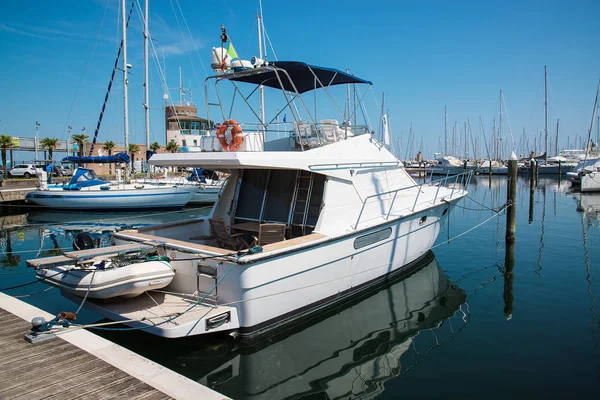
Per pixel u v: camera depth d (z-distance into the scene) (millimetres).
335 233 6680
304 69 7918
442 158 61438
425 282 8953
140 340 5812
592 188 28844
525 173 49562
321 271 6492
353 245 6980
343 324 6805
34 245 13789
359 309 7418
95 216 20797
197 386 3719
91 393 3594
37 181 26094
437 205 9172
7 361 4141
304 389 4957
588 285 8711
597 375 5164
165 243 6121
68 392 3611
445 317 7105
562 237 13742
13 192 22484
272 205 7766
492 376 5195
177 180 25188
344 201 7109
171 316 5156
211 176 24750
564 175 46062
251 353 5652
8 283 9094
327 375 5262
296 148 8305
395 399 4750
